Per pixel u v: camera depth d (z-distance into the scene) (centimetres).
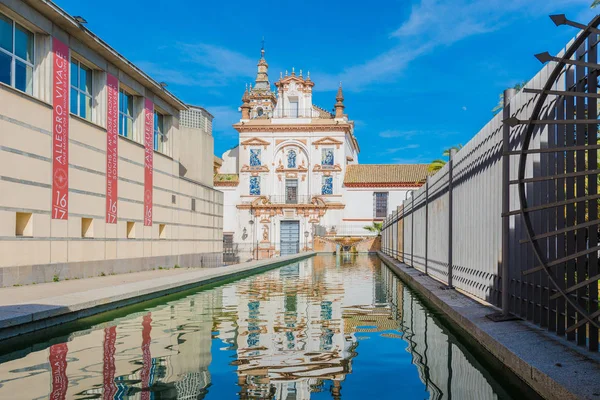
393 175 4747
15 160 1283
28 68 1392
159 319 770
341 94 4806
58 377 430
